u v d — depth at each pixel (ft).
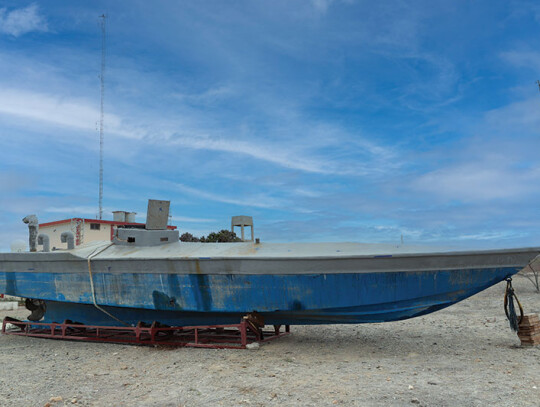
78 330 33.27
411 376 18.74
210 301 26.05
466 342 25.98
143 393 17.61
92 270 29.27
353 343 27.30
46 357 26.08
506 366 19.81
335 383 18.01
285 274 24.30
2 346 30.32
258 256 24.68
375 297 23.21
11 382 19.99
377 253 23.44
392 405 15.03
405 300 23.15
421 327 32.42
